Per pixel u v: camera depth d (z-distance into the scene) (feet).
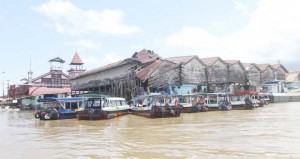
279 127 61.98
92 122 89.30
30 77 241.35
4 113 173.58
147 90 137.49
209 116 98.07
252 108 131.64
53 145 49.24
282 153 37.14
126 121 88.17
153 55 166.81
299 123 68.23
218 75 156.76
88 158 38.37
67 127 77.92
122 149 43.21
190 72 144.87
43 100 110.63
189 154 38.27
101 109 97.30
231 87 168.66
